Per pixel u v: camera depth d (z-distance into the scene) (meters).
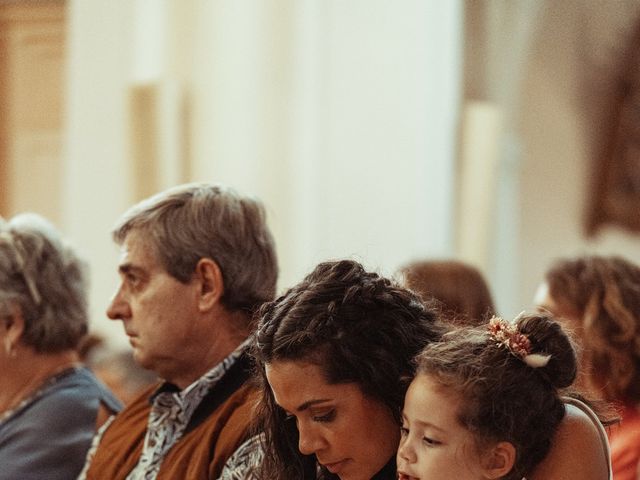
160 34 10.12
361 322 2.94
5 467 4.45
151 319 3.81
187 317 3.81
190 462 3.62
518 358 2.78
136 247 3.85
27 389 4.68
